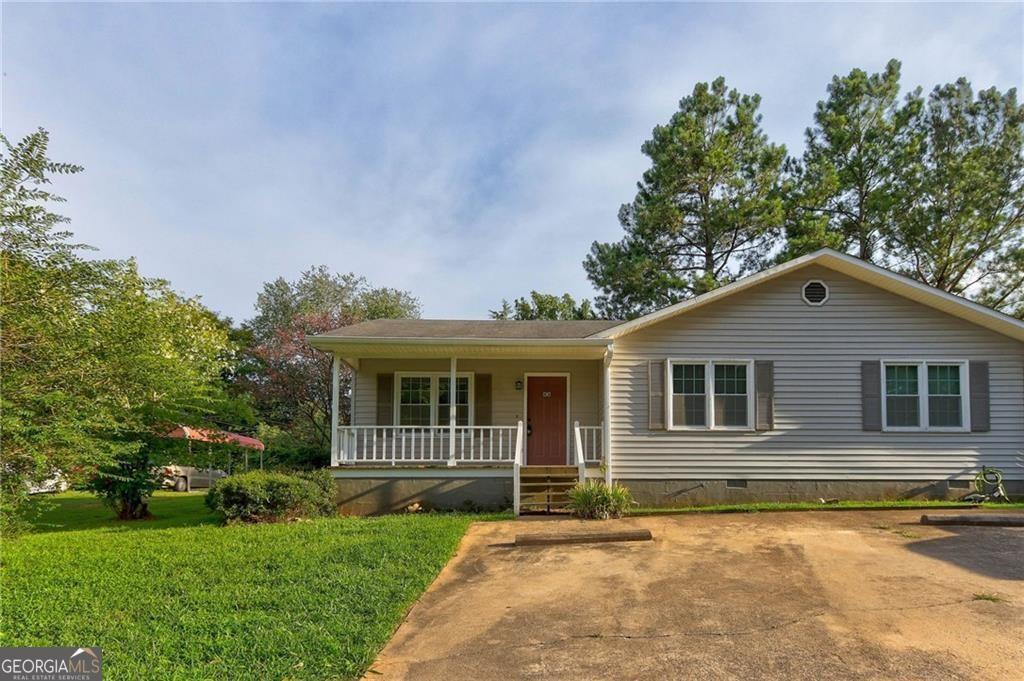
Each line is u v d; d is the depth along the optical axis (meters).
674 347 12.02
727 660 4.41
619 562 7.20
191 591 5.98
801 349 12.00
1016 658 4.36
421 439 12.18
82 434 8.44
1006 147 19.77
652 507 11.63
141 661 4.34
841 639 4.74
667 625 5.13
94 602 5.65
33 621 5.15
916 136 20.59
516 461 10.84
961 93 20.52
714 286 21.61
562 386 14.27
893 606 5.46
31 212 7.75
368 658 4.43
